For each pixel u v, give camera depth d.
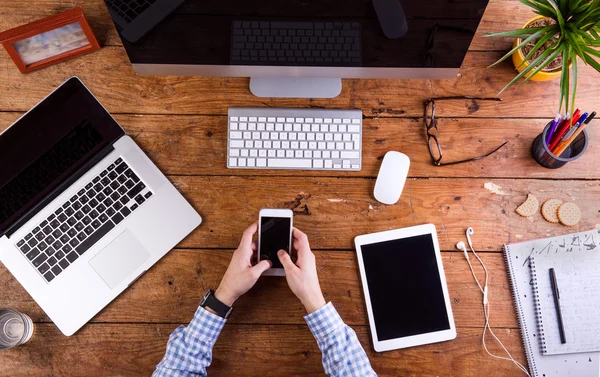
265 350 1.06
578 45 0.94
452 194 1.11
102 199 1.07
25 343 1.05
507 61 1.15
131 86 1.14
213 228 1.09
